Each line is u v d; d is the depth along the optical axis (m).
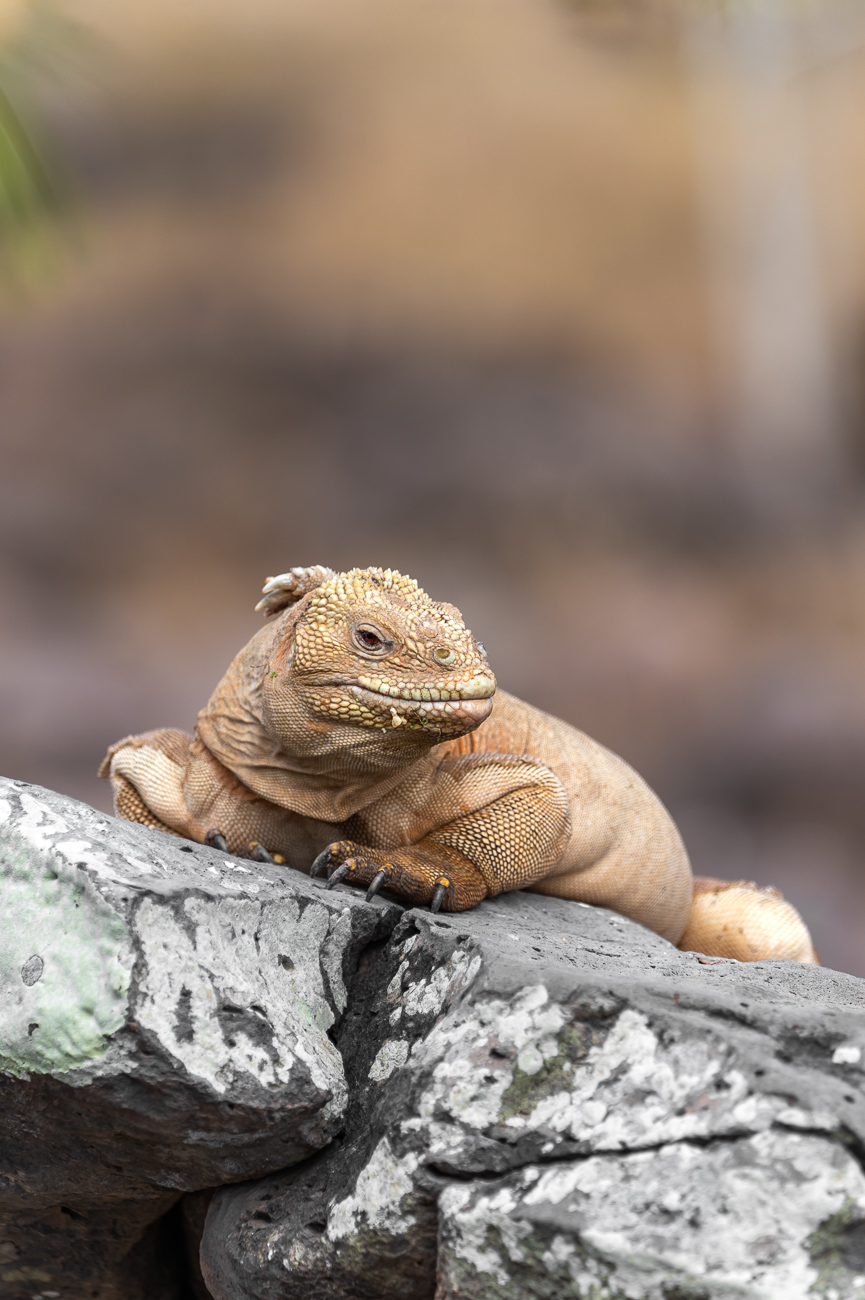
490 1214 4.39
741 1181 4.20
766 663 32.94
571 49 49.00
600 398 43.88
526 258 47.75
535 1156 4.50
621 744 30.84
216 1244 5.30
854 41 44.50
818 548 39.53
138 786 6.37
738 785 29.28
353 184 48.78
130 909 4.73
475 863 6.20
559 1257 4.27
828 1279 4.07
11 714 28.73
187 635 34.69
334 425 42.56
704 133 48.28
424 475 40.62
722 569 38.53
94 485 39.59
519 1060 4.67
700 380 45.72
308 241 47.53
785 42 45.12
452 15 49.47
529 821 6.24
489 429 41.88
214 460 41.25
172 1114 4.75
